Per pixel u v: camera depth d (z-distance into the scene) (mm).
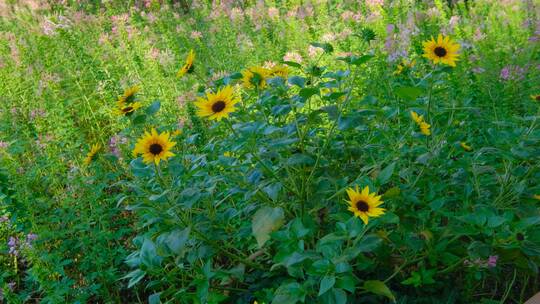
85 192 3463
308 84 2906
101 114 4672
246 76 2826
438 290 2688
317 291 2311
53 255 3008
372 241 2195
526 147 2543
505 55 5254
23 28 7250
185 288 2516
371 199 2105
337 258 2109
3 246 3312
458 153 3104
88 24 6559
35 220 3287
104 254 3195
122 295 3221
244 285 2836
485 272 2600
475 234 2338
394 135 3209
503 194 2740
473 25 6234
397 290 2715
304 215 2594
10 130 4422
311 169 2752
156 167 2441
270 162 2766
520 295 2756
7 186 3449
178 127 3914
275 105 2816
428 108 2762
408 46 4480
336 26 6121
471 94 4188
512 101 4293
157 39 6316
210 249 2516
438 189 2553
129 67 5102
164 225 2613
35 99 4824
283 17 6820
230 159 2592
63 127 4062
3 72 5273
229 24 6637
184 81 4742
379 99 3840
